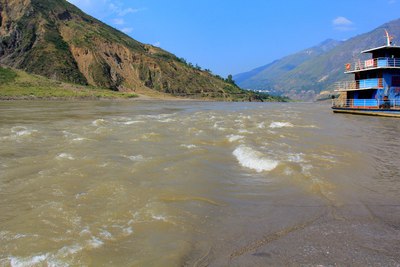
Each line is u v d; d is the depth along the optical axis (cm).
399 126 2908
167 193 1028
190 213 883
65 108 5500
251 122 3095
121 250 681
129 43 19338
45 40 14362
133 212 877
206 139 1991
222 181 1162
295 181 1152
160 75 16338
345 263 628
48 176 1190
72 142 1894
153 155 1536
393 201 979
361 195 1031
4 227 788
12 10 15488
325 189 1072
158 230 778
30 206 922
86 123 2983
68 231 763
